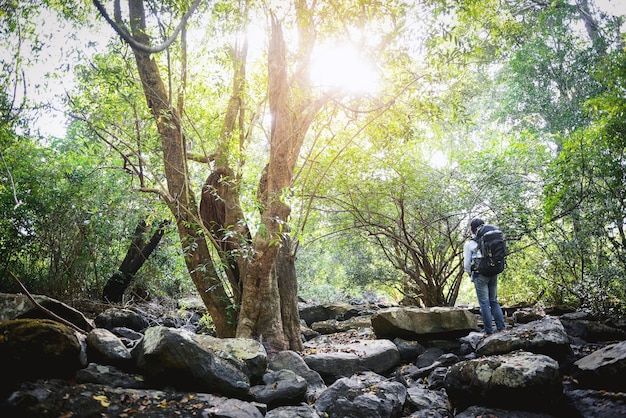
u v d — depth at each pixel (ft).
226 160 24.80
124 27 23.35
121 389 13.74
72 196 30.99
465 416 15.98
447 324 23.34
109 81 24.81
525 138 36.63
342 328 31.35
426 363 21.62
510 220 32.04
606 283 26.61
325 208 34.65
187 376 14.52
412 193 33.14
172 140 24.09
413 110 24.79
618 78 23.16
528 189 32.99
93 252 32.86
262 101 26.30
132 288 38.22
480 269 22.52
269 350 20.17
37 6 20.18
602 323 24.18
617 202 25.62
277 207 21.29
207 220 24.06
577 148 26.71
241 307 21.26
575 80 45.09
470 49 21.71
